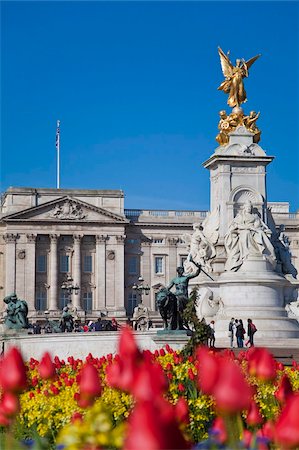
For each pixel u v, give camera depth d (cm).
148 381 713
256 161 6406
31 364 2639
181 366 2094
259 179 6419
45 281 14250
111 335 4797
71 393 1711
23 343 5041
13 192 14300
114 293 14412
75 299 14250
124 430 870
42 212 14312
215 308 5703
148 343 4350
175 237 14900
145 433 550
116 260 14475
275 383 1825
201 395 1758
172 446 549
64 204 14400
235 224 5900
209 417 1723
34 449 1107
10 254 14150
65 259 14412
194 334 3136
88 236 14450
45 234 14288
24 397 1750
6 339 5238
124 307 14488
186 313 3806
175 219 14938
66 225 14388
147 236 14862
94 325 7019
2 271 14300
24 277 14138
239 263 5756
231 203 6294
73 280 14238
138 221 14812
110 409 1611
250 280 5609
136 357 786
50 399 1680
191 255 6094
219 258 6009
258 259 5738
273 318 5506
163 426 553
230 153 6388
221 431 953
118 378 845
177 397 1817
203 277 5825
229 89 6719
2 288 14250
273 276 5684
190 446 625
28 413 1645
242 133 6512
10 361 895
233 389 663
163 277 14825
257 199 6369
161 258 14888
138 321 12269
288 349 4800
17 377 893
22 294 14100
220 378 679
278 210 15612
